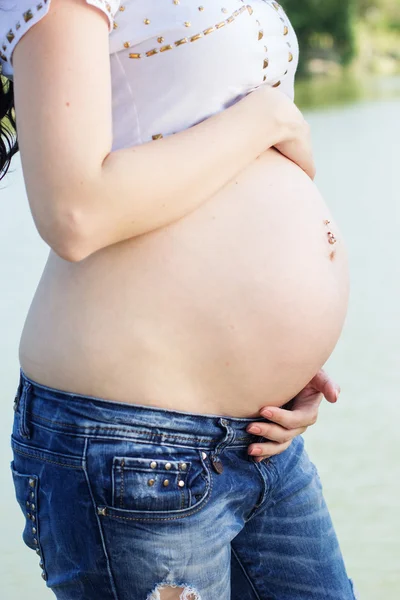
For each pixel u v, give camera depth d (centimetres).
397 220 773
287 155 189
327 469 377
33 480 170
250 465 181
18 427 174
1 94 188
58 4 148
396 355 490
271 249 176
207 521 168
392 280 614
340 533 332
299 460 203
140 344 164
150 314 165
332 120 1425
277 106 178
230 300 170
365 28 2939
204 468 169
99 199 151
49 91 147
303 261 180
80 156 148
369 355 493
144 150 159
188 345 167
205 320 168
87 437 163
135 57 171
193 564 167
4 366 499
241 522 183
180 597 167
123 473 161
